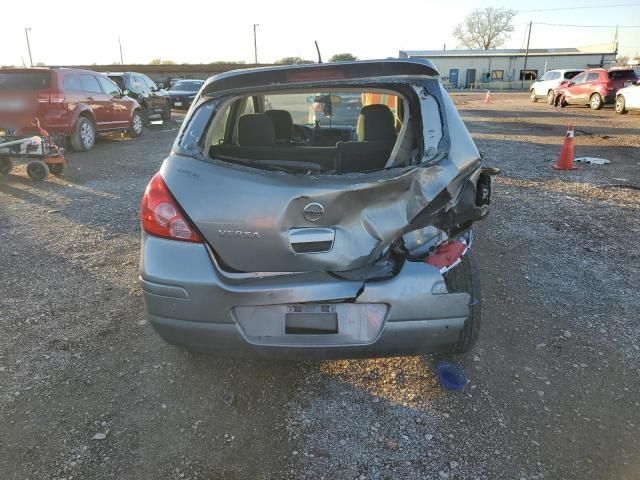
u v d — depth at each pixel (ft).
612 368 10.07
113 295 13.35
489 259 15.62
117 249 16.81
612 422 8.57
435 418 8.73
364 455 7.93
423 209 8.39
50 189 25.76
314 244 7.97
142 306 12.75
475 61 205.98
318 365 10.28
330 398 9.29
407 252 8.52
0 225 19.40
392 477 7.51
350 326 8.12
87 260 15.80
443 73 208.54
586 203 22.08
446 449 8.04
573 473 7.54
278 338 8.17
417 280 7.96
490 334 11.29
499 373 9.93
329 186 7.87
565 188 24.94
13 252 16.48
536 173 28.73
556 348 10.77
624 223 19.21
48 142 28.19
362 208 8.09
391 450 8.02
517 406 9.00
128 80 54.75
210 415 8.84
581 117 64.28
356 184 7.89
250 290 7.84
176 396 9.32
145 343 11.06
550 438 8.23
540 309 12.42
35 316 12.20
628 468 7.61
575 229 18.51
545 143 41.22
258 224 7.86
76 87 37.65
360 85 8.78
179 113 78.59
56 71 35.45
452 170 8.43
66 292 13.52
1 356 10.52
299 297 7.84
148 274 8.19
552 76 92.99
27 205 22.50
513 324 11.72
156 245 8.21
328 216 7.93
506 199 22.79
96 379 9.80
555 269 14.87
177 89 82.74
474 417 8.73
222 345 8.26
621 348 10.75
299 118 16.34
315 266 8.04
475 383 9.64
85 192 25.09
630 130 50.01
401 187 8.14
